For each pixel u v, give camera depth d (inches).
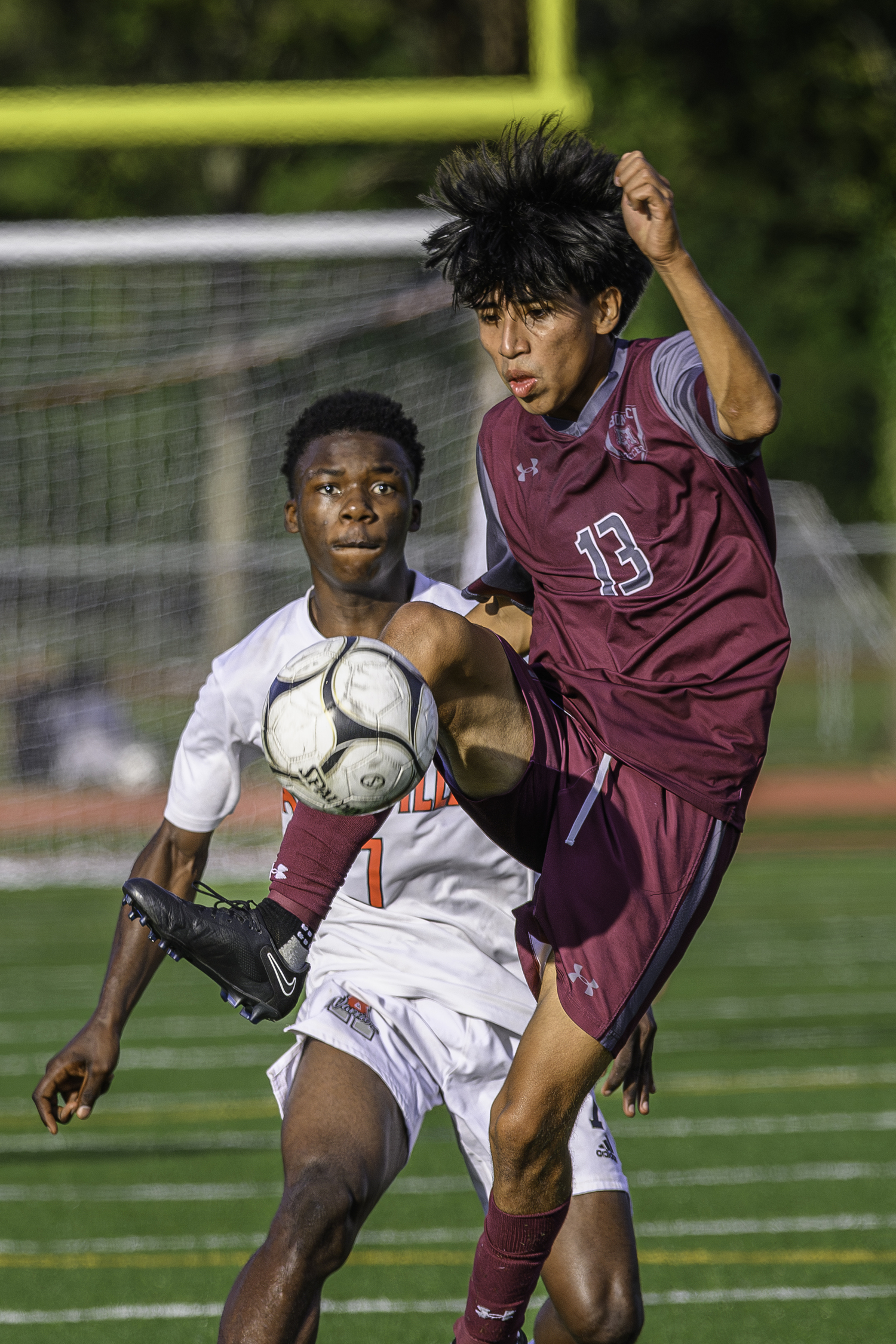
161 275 1688.0
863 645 3624.5
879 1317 647.1
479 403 1334.9
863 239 3107.8
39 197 3494.1
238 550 1871.3
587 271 400.5
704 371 394.9
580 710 422.3
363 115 1274.6
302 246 1215.6
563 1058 395.5
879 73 2871.6
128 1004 493.0
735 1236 763.4
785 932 1752.0
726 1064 1156.5
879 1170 883.4
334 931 506.9
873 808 2694.4
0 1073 1139.9
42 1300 677.3
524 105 1269.7
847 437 5807.1
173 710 2036.2
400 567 526.0
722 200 3100.4
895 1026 1284.4
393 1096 466.6
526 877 503.8
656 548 409.4
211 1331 634.2
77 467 1902.1
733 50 2918.3
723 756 409.7
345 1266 727.1
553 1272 461.7
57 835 1758.1
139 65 3467.0
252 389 1720.0
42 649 2027.6
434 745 375.9
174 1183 873.5
